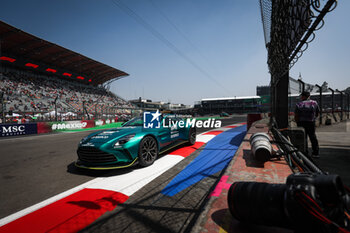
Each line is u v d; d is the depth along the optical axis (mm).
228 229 1043
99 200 2066
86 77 43938
